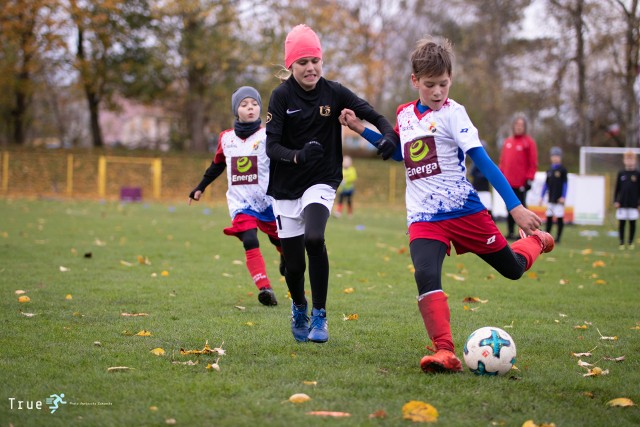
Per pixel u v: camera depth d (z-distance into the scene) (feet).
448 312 17.04
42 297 26.71
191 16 134.21
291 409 13.71
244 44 135.23
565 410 14.02
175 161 130.93
